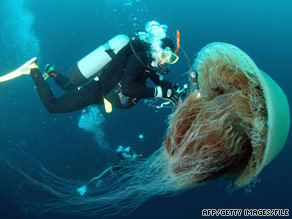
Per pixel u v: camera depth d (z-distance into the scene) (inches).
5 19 538.0
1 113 413.4
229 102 93.7
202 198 405.4
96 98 136.6
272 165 460.8
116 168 257.6
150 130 410.3
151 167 125.3
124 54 122.3
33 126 407.8
